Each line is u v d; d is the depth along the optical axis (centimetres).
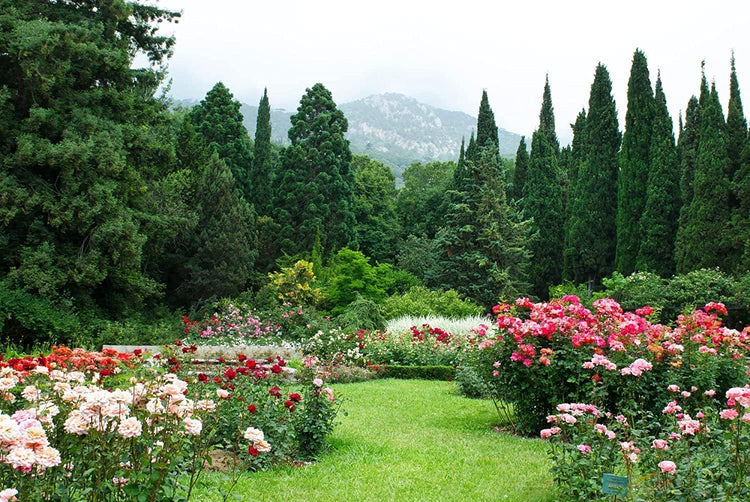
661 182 2495
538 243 3250
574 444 449
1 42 1545
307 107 3666
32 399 370
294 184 3366
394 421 803
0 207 1475
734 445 373
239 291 2534
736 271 2088
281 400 609
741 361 650
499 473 535
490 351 728
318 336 1393
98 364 577
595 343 658
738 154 2322
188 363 761
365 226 3888
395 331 1616
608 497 383
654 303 1941
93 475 302
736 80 2491
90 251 1617
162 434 314
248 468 531
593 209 2847
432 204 4281
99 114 1717
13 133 1565
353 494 471
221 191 2547
